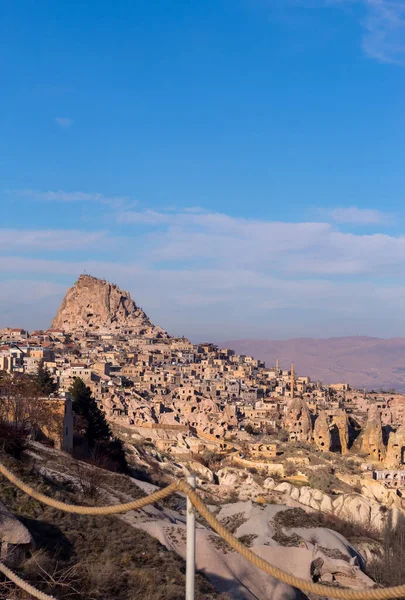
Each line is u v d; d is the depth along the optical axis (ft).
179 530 203.21
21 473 195.21
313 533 261.44
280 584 196.13
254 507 276.82
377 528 371.97
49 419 273.54
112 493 223.92
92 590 140.97
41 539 159.74
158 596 148.25
